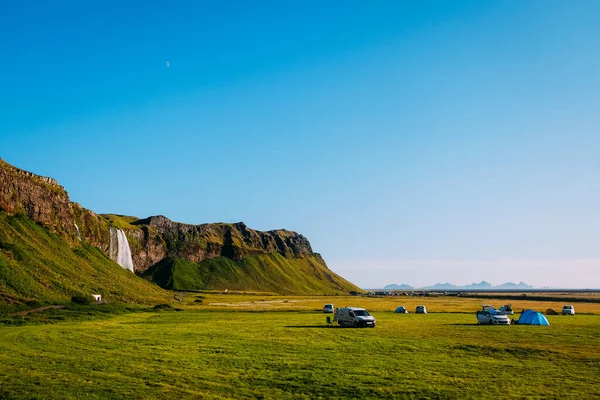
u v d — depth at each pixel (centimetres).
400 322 7619
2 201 12788
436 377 3052
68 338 4862
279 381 2895
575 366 3478
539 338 5116
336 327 6569
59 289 10212
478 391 2700
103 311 8931
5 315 7200
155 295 15162
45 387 2655
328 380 2933
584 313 10744
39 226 14062
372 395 2612
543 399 2542
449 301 19275
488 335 5444
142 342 4641
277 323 7250
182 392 2619
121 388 2675
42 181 15600
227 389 2708
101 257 17088
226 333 5556
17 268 10025
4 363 3356
